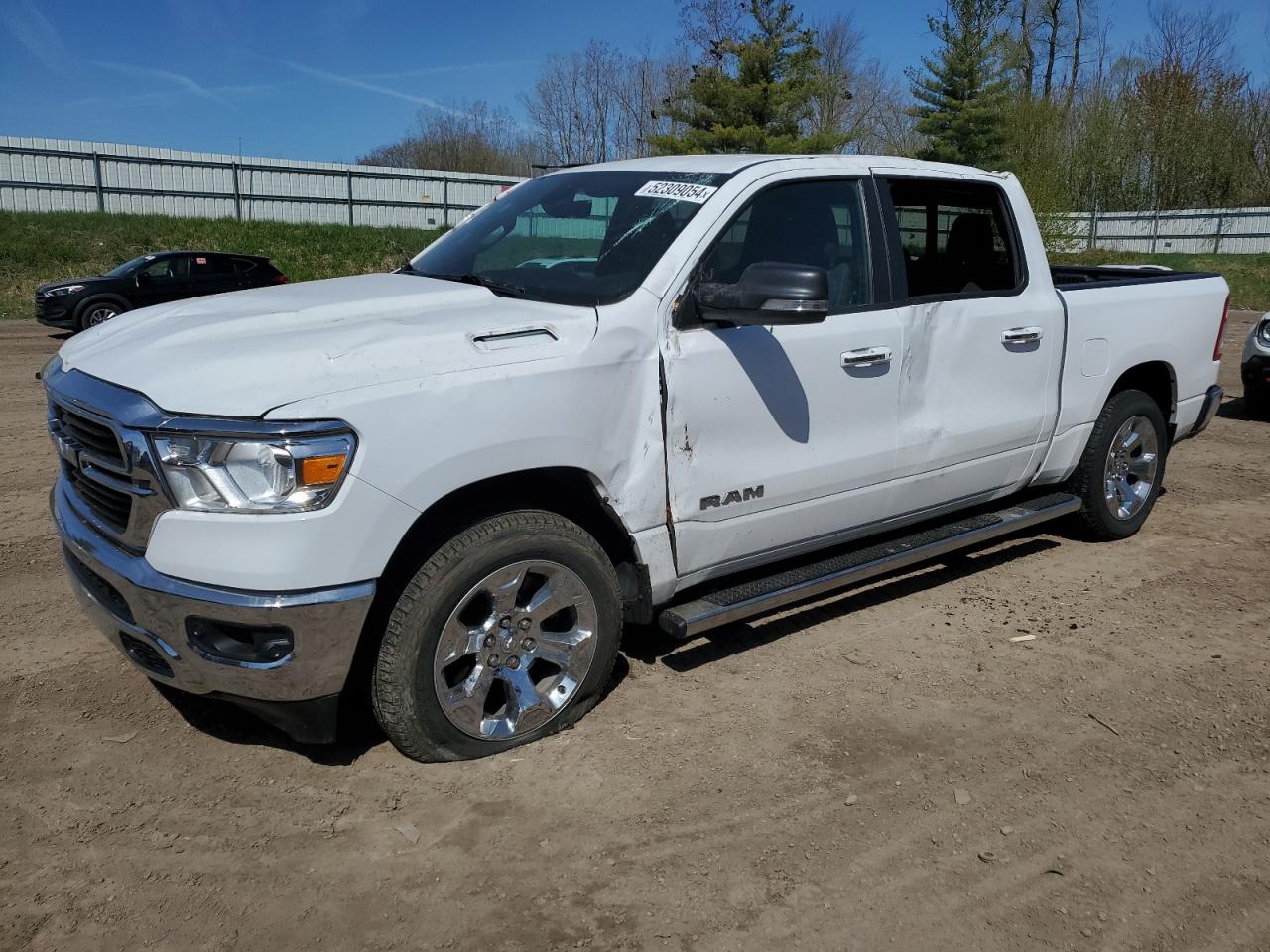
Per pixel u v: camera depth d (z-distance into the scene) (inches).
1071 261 1032.2
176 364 114.8
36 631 166.6
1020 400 185.0
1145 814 122.6
